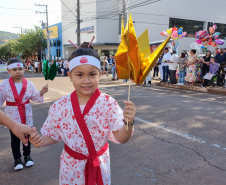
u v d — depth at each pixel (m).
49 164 3.16
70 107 1.52
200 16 24.94
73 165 1.53
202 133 4.18
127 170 2.95
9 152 3.55
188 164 3.09
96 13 23.50
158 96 7.93
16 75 2.84
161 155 3.36
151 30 22.73
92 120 1.50
